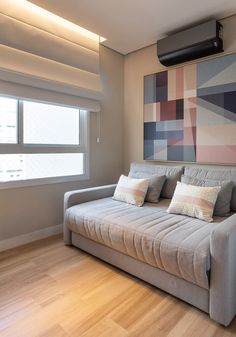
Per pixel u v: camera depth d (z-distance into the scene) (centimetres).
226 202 201
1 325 140
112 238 189
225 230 137
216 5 222
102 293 171
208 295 144
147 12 233
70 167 297
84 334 134
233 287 142
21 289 174
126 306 158
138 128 330
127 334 134
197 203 195
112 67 327
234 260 141
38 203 265
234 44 239
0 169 237
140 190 243
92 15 238
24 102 250
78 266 208
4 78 213
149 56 311
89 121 308
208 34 234
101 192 274
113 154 342
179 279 157
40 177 268
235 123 239
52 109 275
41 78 238
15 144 242
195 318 146
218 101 249
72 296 167
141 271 179
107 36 284
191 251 143
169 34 278
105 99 322
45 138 270
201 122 263
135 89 330
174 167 261
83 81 281
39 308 155
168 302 162
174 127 286
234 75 238
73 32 271
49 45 248
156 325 141
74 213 229
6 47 215
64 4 220
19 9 225
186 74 272
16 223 247
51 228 278
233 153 242
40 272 198
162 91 296
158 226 177
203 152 263
